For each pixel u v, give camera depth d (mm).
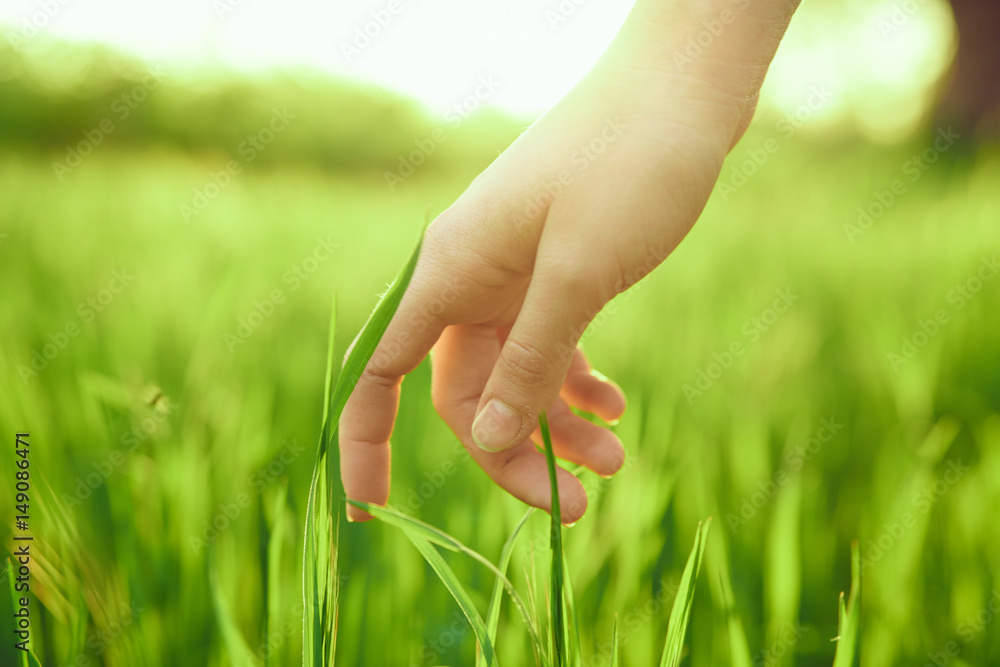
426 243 411
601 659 504
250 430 650
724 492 630
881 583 499
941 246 1307
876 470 677
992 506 534
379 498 428
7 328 888
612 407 454
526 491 411
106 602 500
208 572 511
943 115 3748
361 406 420
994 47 3711
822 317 1120
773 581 493
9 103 5273
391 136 5160
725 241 1662
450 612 542
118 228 1678
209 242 1542
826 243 1565
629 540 510
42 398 691
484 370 430
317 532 372
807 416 783
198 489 535
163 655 500
